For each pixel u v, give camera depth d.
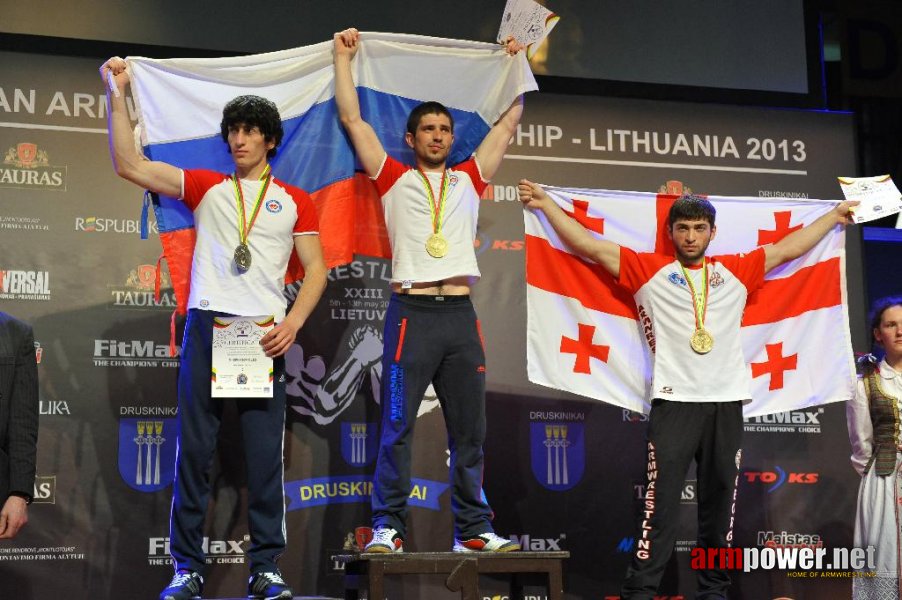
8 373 3.18
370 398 4.31
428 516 4.25
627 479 4.44
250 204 3.60
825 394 4.09
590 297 4.00
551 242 4.02
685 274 3.85
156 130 3.81
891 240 5.07
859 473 4.26
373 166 3.81
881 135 5.02
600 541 4.37
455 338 3.63
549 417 4.43
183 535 3.44
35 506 3.96
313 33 4.58
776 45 4.95
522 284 4.52
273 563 3.43
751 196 4.74
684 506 4.43
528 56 3.99
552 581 3.35
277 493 3.48
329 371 4.29
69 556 3.96
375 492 3.57
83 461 4.04
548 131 4.63
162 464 4.11
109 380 4.12
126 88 4.27
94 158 4.24
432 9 4.71
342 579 4.14
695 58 4.88
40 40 4.26
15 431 3.15
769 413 4.06
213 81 3.88
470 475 3.60
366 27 4.64
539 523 4.34
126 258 4.21
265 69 3.90
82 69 4.29
